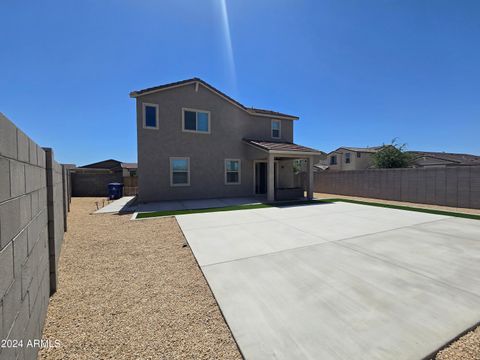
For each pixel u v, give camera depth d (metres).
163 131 12.69
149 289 3.31
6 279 1.39
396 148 25.75
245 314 2.63
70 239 5.90
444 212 9.43
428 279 3.50
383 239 5.64
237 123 14.89
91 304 2.91
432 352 2.04
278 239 5.67
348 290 3.18
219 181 14.28
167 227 7.14
